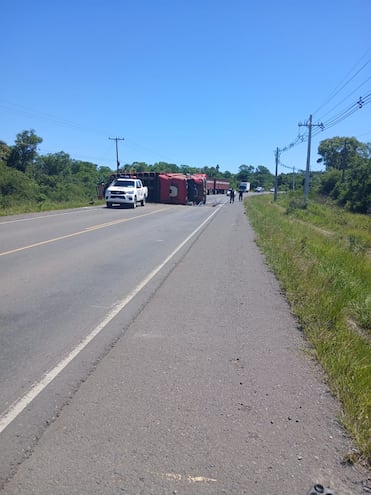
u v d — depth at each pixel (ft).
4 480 9.48
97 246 43.55
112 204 106.32
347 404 12.87
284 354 17.08
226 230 65.92
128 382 14.34
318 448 10.92
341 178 230.07
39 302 23.35
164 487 9.37
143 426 11.70
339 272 32.94
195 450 10.68
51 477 9.59
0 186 162.61
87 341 17.97
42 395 13.35
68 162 298.76
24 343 17.58
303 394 13.80
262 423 12.01
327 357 16.30
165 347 17.53
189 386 14.14
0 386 13.89
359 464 10.35
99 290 26.35
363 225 102.17
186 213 100.17
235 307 23.58
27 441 10.93
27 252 38.14
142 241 49.01
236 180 551.18
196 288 27.73
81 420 11.96
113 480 9.53
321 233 78.48
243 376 14.99
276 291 27.50
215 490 9.32
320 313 21.63
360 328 22.38
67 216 77.20
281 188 483.10
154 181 136.46
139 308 22.88
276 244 47.32
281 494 9.27
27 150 247.50
